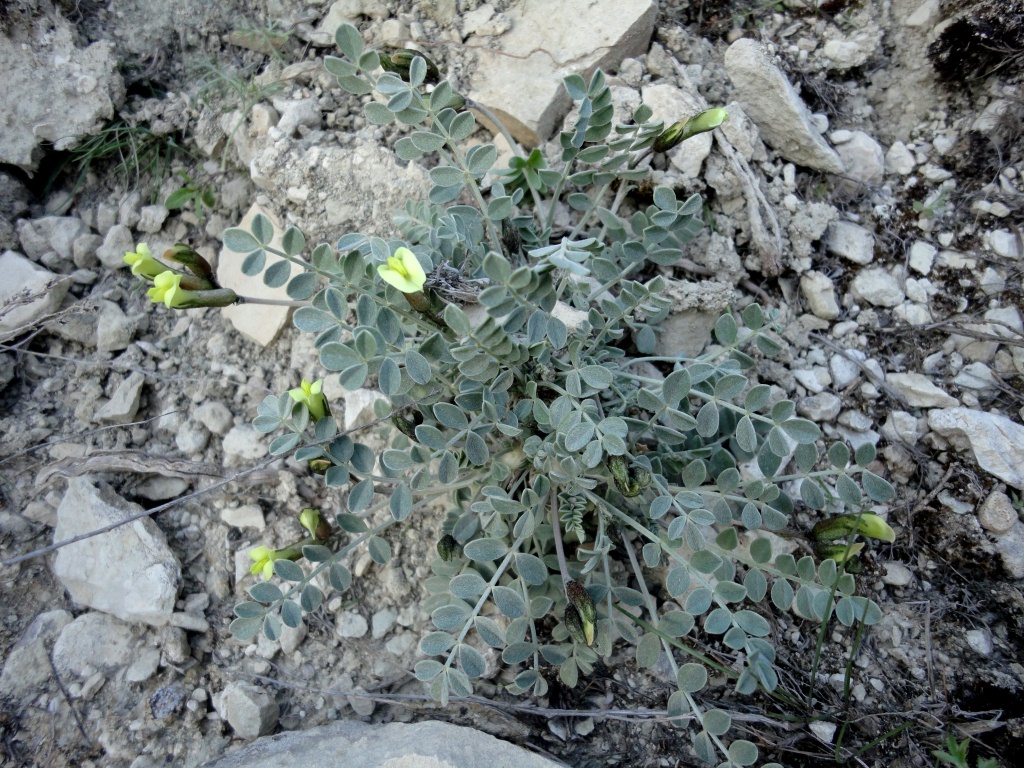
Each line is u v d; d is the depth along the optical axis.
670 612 0.27
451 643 0.25
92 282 0.37
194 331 0.36
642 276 0.34
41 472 0.33
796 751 0.29
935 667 0.30
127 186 0.38
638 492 0.26
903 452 0.32
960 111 0.36
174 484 0.34
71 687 0.30
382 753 0.26
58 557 0.32
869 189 0.35
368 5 0.37
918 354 0.34
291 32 0.38
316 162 0.34
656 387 0.31
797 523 0.32
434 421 0.30
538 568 0.26
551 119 0.35
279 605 0.27
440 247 0.30
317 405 0.27
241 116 0.36
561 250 0.25
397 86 0.27
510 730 0.30
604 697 0.31
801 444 0.26
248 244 0.26
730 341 0.28
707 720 0.26
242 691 0.30
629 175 0.31
